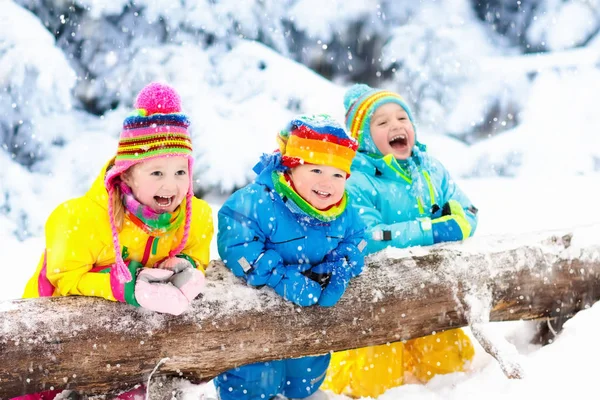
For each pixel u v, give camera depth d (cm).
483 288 309
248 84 838
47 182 790
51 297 255
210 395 328
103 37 843
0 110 780
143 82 830
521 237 329
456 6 1077
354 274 288
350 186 328
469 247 317
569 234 332
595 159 956
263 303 273
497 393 283
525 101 1063
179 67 826
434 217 339
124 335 251
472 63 1041
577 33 1132
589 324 309
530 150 962
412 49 994
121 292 247
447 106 1034
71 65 846
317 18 956
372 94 347
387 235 313
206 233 280
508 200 727
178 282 256
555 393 271
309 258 283
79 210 254
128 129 249
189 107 802
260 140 790
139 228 258
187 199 263
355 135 345
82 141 813
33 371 243
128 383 260
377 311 291
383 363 319
